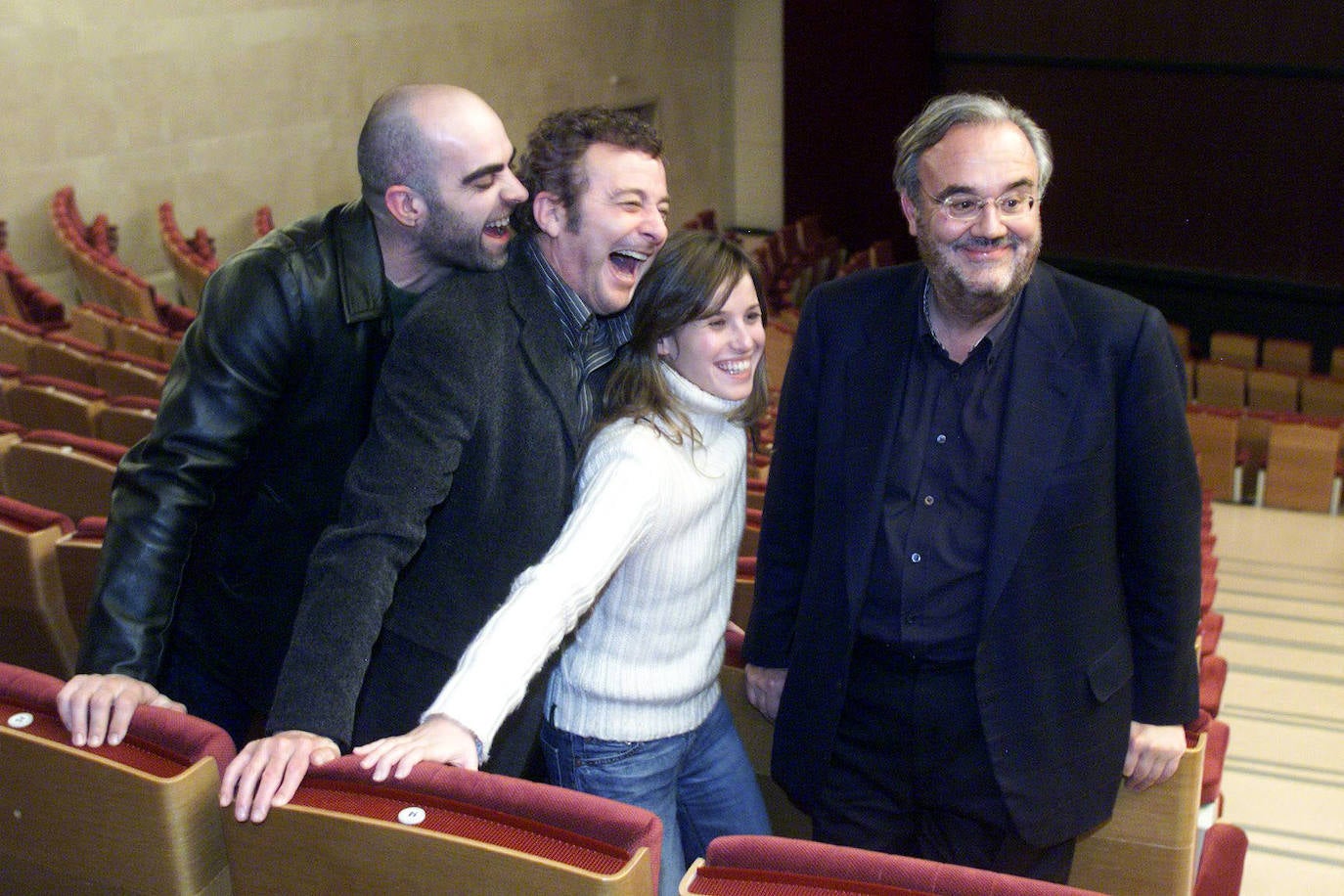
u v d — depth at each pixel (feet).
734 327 3.64
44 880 3.39
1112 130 28.27
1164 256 28.50
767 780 4.77
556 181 3.59
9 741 3.30
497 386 3.53
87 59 18.62
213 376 3.82
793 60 29.84
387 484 3.40
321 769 3.07
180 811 3.12
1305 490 17.04
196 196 20.47
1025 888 2.75
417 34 23.61
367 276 3.87
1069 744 3.90
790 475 4.20
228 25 20.39
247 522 4.13
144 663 3.67
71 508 6.59
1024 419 3.75
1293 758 9.21
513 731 3.80
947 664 3.92
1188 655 3.93
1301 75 26.27
